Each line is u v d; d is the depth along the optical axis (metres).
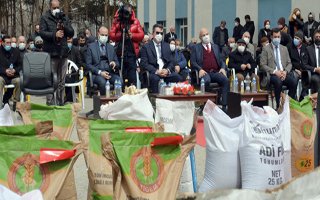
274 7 22.98
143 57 11.82
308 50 13.03
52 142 3.32
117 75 11.62
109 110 4.67
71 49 15.00
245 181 4.36
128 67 11.77
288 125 4.70
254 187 4.30
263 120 4.43
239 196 3.56
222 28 21.52
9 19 42.69
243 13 24.58
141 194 3.35
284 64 12.75
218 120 4.49
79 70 13.39
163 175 3.45
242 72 13.43
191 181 4.73
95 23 44.47
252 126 4.39
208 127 4.52
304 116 5.00
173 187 3.46
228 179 4.46
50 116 4.38
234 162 4.45
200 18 27.44
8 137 3.28
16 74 12.44
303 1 21.59
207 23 26.89
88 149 4.10
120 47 11.74
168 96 10.04
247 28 21.50
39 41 14.78
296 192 3.37
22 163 3.27
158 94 10.45
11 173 3.25
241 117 4.45
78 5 42.31
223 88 11.91
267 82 12.39
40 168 3.28
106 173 3.99
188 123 5.14
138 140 3.41
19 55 12.55
